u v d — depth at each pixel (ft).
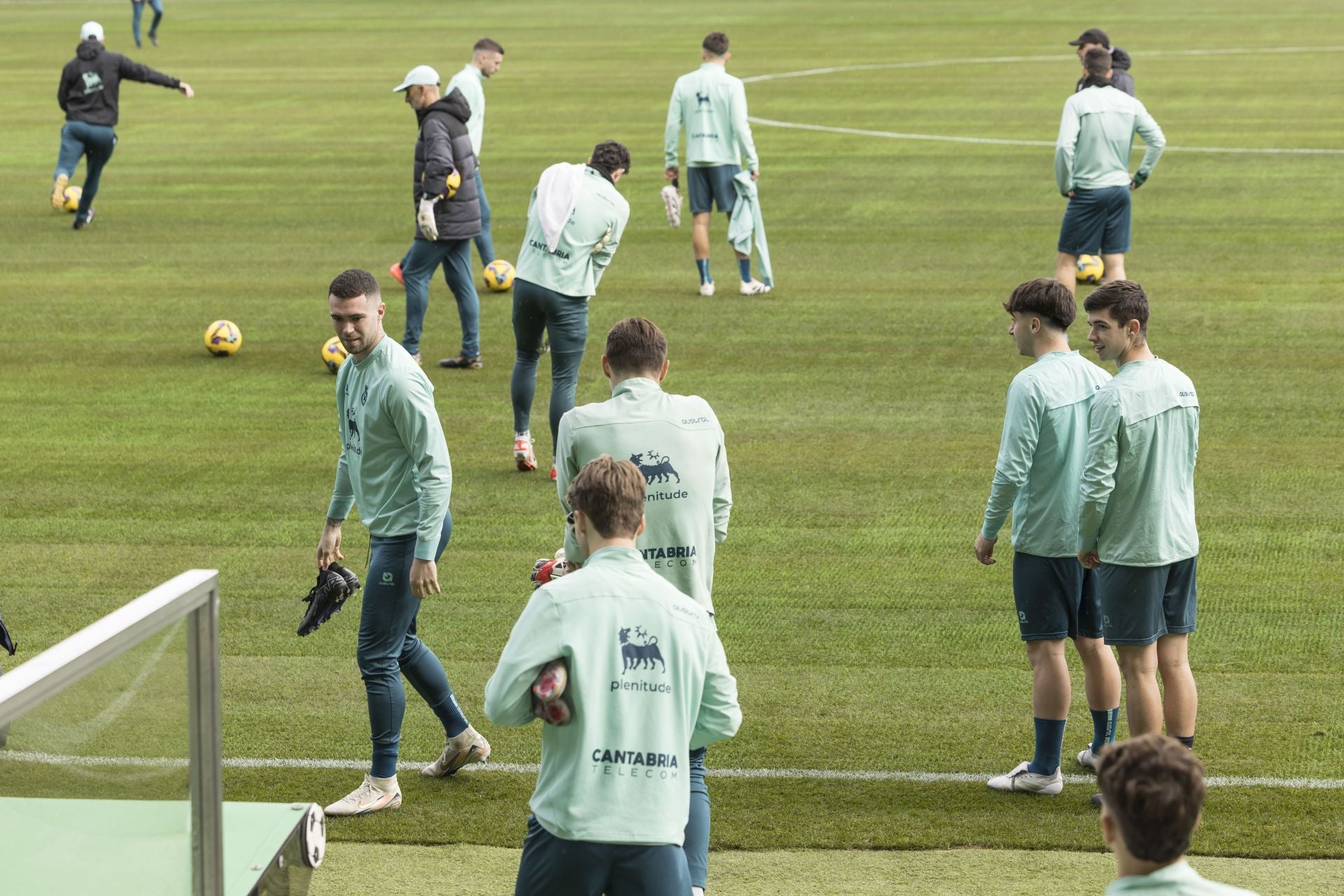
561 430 43.83
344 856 46.73
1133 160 180.24
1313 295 119.03
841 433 90.33
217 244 146.51
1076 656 62.75
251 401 99.14
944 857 46.39
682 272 133.49
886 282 127.13
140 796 27.53
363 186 176.14
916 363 104.27
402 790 51.39
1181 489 47.65
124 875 27.73
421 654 51.13
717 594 68.39
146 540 75.36
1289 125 203.21
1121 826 24.95
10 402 99.04
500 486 83.15
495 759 54.08
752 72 280.92
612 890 33.63
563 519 78.18
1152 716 48.37
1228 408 92.63
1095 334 47.88
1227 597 66.69
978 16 388.57
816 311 118.62
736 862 46.06
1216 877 44.65
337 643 64.08
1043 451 48.88
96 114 153.28
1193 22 360.48
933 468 84.28
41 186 178.60
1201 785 24.76
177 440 91.30
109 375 105.09
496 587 69.51
